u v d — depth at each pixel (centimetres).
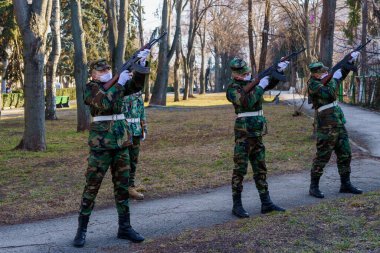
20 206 777
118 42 2002
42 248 575
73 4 1870
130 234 586
